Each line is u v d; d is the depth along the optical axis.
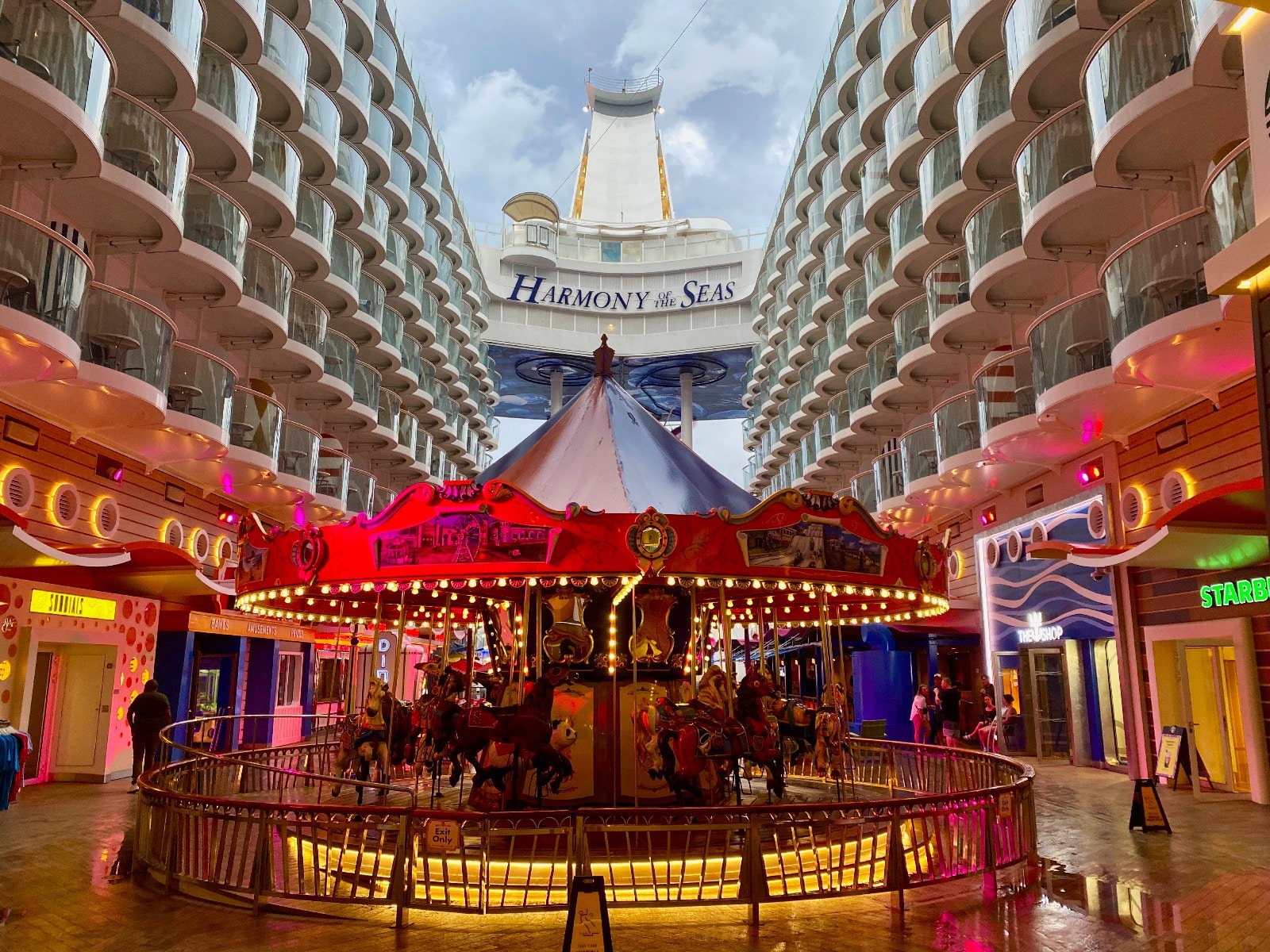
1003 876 8.27
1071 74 16.05
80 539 15.09
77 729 15.05
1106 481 16.28
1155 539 11.23
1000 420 16.69
